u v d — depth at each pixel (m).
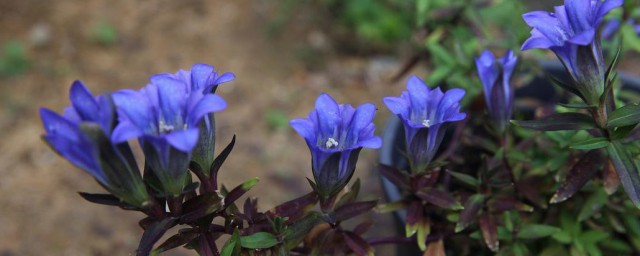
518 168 0.63
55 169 1.04
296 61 1.27
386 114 1.15
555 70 0.73
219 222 0.87
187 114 0.48
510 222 0.60
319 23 1.34
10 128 1.10
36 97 1.15
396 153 0.70
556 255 0.63
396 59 1.30
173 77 0.51
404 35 1.29
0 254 0.91
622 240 0.67
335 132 0.52
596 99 0.53
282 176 1.04
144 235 0.51
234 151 1.08
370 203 0.56
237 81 1.21
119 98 0.48
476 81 0.69
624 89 0.71
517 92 0.74
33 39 1.25
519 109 0.72
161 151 0.49
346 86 1.23
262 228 0.54
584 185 0.60
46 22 1.29
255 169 1.05
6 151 1.06
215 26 1.32
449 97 0.54
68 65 1.21
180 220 0.52
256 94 1.19
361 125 0.51
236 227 0.54
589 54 0.52
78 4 1.33
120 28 1.29
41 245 0.93
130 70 1.21
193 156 0.52
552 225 0.63
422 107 0.54
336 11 1.35
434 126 0.54
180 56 1.25
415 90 0.54
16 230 0.94
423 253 0.62
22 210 0.97
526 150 0.64
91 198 0.51
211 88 0.51
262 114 1.15
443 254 0.59
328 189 0.53
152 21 1.31
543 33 0.52
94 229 0.95
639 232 0.63
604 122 0.54
